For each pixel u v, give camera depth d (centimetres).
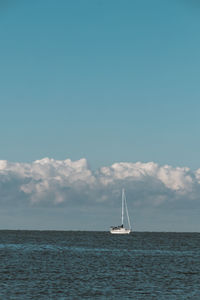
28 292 6378
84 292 6475
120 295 6322
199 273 8625
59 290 6575
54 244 18000
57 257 11538
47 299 5984
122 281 7475
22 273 8162
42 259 10894
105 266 9569
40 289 6612
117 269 9056
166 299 6119
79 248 15500
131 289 6756
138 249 15550
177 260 11256
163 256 12481
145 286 7019
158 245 18475
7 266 9181
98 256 12100
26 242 19412
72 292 6456
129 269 9094
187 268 9444
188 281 7594
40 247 15700
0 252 12888
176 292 6588
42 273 8225
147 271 8794
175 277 8019
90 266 9525
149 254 13150
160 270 8994
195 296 6341
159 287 6956
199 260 11412
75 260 10788
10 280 7319
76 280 7488
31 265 9488
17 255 11912
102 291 6569
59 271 8575
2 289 6531
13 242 19262
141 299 6100
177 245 18725
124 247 16688
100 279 7650
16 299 5941
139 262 10538
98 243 19688
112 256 12169
